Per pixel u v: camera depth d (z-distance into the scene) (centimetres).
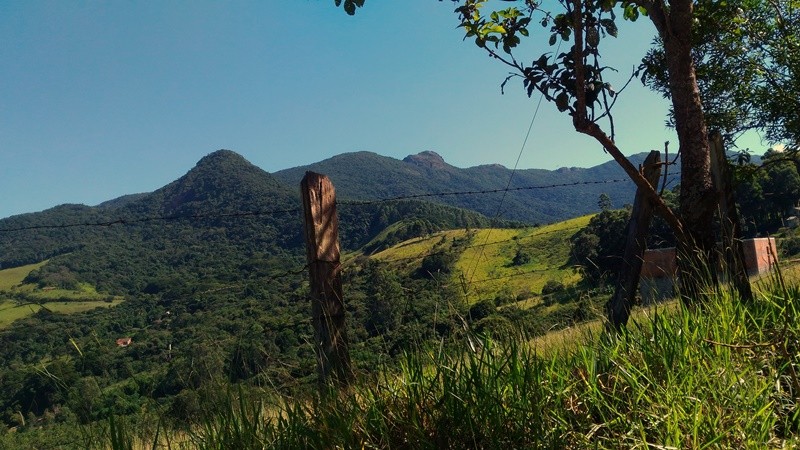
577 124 465
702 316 367
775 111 890
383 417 298
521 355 315
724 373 295
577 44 453
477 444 277
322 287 434
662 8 532
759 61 899
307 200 448
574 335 369
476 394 294
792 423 269
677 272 482
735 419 266
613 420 271
